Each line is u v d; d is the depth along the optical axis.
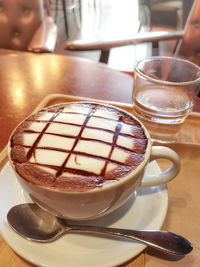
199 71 0.25
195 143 0.23
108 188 0.13
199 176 0.20
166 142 0.22
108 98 0.29
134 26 1.28
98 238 0.15
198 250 0.15
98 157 0.14
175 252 0.14
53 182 0.13
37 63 0.35
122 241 0.15
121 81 0.32
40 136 0.15
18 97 0.28
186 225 0.17
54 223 0.16
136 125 0.17
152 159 0.16
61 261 0.14
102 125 0.16
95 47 0.43
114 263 0.14
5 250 0.15
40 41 0.48
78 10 1.43
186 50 0.50
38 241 0.15
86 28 1.24
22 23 0.56
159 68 0.28
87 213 0.14
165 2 0.84
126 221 0.16
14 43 0.58
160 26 0.87
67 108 0.18
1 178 0.18
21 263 0.14
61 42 1.09
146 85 0.25
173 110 0.23
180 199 0.18
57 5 1.30
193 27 0.48
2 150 0.21
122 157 0.14
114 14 1.43
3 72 0.33
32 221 0.16
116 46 0.44
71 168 0.14
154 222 0.16
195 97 0.24
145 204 0.17
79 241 0.15
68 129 0.16
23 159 0.14
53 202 0.14
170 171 0.16
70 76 0.32
